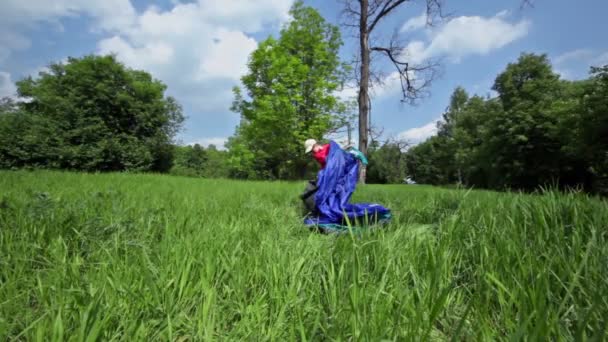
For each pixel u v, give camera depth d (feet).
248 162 100.94
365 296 4.55
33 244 6.72
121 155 86.17
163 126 103.04
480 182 132.98
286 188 30.17
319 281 5.44
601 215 7.86
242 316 4.61
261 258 6.37
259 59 71.72
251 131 76.64
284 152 78.64
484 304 4.76
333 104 68.90
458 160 151.74
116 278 4.94
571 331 3.92
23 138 71.61
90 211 9.95
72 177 28.81
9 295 4.72
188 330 4.46
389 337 3.87
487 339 3.81
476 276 5.88
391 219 11.91
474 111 150.82
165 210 10.96
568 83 99.45
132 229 8.33
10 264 5.78
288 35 72.64
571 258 5.52
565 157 88.02
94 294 4.38
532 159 96.63
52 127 77.87
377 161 193.88
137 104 93.09
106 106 88.99
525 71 106.01
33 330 3.98
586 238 6.75
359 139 40.52
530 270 5.03
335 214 12.91
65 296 4.55
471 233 7.90
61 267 5.56
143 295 4.67
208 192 21.62
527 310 4.15
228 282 5.71
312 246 7.32
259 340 4.06
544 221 7.48
